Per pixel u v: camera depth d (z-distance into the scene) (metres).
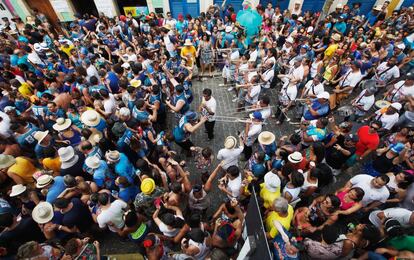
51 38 11.74
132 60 8.70
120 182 4.45
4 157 4.91
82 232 4.56
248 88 7.15
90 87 6.97
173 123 8.00
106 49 10.36
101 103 6.45
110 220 3.93
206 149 4.91
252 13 9.70
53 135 6.34
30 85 7.88
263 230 2.42
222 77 10.33
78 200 4.34
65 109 6.85
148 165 5.20
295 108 8.18
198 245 3.57
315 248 3.51
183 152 6.98
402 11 12.69
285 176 4.48
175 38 9.91
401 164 5.11
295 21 11.77
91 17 12.68
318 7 14.23
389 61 7.73
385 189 4.25
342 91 7.36
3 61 9.16
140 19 13.24
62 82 8.00
